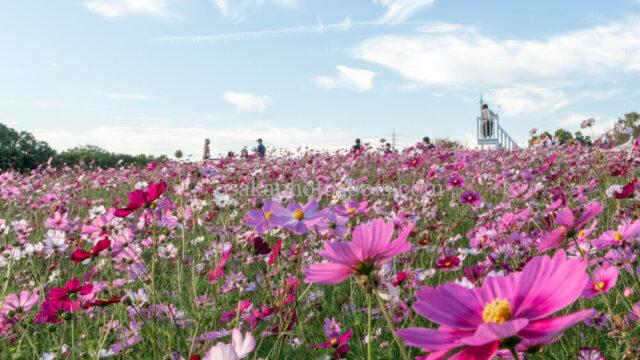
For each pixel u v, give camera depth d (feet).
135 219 13.08
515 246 10.21
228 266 10.33
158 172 32.37
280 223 6.87
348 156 34.12
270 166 31.22
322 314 9.86
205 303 7.73
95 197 27.73
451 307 2.53
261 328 8.59
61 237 11.37
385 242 3.17
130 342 7.14
